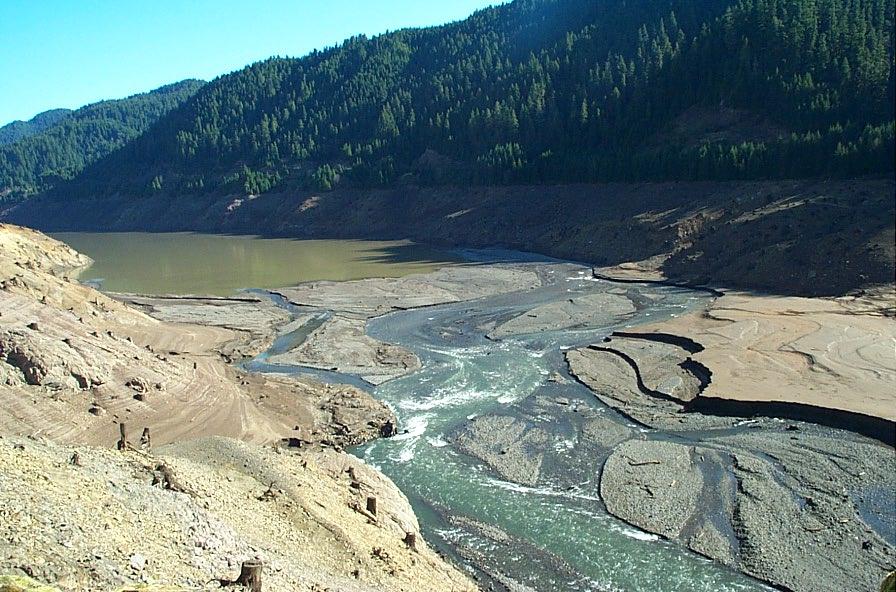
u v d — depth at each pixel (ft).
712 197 456.86
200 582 70.74
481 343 288.51
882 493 152.56
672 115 567.59
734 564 131.85
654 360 249.34
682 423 197.67
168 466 111.24
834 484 156.97
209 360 244.22
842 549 133.49
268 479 127.65
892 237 327.67
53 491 79.46
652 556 135.33
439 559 128.57
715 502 152.97
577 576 129.49
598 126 610.65
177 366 202.18
